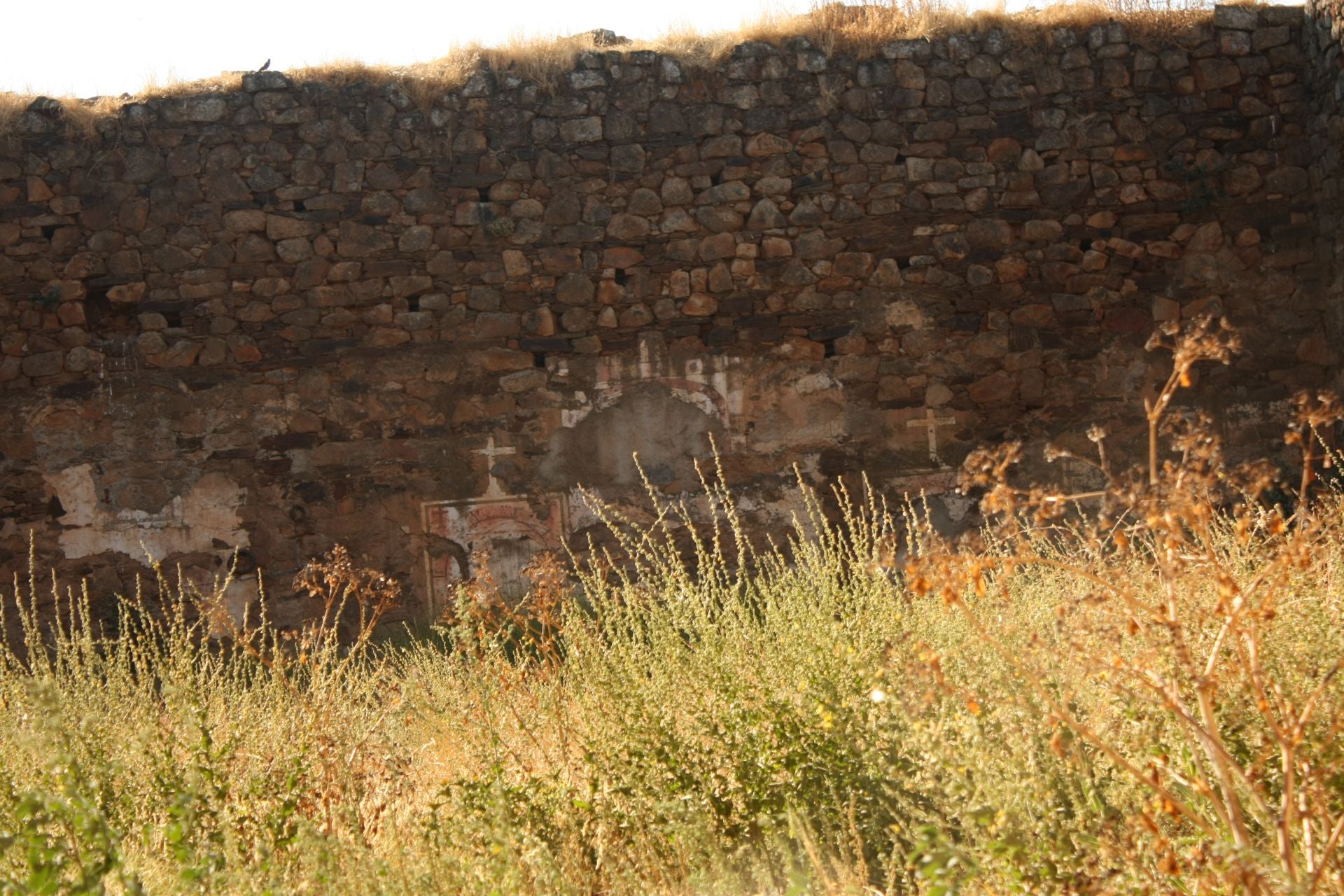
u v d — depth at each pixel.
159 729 8.88
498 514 19.36
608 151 19.59
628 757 8.23
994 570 6.81
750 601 10.58
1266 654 6.89
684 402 19.56
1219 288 19.67
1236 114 19.75
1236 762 6.34
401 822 8.39
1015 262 19.62
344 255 19.36
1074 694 7.09
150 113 19.33
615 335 19.55
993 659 7.32
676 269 19.58
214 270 19.27
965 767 6.53
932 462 19.56
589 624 9.95
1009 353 19.61
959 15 19.92
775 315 19.58
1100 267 19.64
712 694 8.71
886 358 19.61
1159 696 6.18
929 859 5.77
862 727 7.84
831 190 19.64
